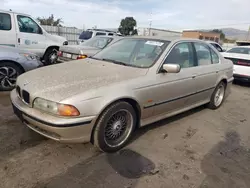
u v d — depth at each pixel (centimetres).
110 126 267
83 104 231
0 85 474
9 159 245
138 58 335
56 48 807
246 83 809
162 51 329
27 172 227
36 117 237
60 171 233
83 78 269
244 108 506
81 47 657
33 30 739
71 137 236
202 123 394
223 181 239
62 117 227
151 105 304
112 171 239
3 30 665
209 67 415
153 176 237
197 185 229
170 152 288
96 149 278
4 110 377
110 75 283
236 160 283
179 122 389
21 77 299
